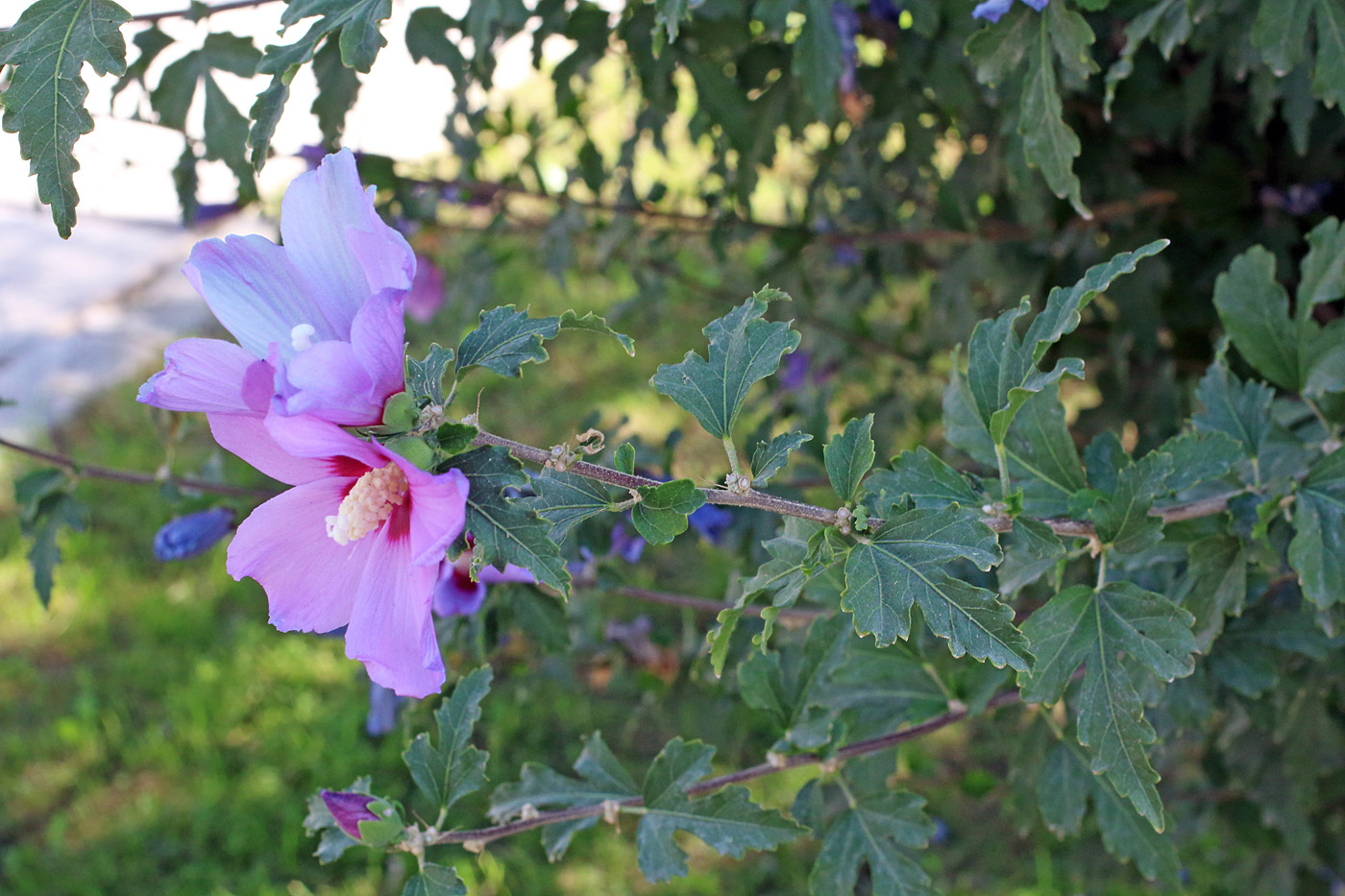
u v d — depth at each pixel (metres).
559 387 2.43
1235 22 0.89
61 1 0.68
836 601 0.79
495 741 1.64
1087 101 1.00
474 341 0.62
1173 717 0.83
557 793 0.77
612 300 2.55
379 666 0.61
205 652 1.88
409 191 1.14
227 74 0.87
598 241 1.29
